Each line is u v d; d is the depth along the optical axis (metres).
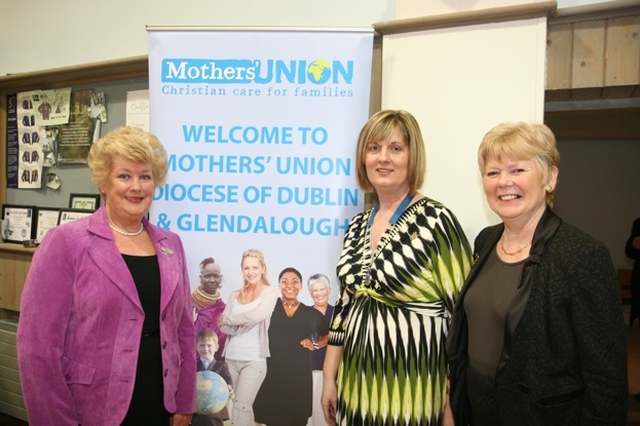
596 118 4.66
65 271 1.23
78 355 1.24
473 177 1.69
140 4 2.50
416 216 1.36
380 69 1.89
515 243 1.18
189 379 1.51
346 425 1.40
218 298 1.77
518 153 1.10
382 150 1.41
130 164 1.29
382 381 1.31
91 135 2.54
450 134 1.71
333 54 1.68
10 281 2.67
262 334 1.74
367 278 1.38
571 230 1.08
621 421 0.98
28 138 2.75
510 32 1.61
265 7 2.25
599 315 0.98
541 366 1.04
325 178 1.70
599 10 1.57
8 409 2.58
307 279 1.72
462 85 1.68
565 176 6.06
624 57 1.58
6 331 2.57
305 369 1.72
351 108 1.68
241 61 1.73
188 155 1.76
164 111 1.77
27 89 2.72
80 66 2.43
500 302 1.13
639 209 5.80
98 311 1.23
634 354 4.10
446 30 1.69
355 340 1.39
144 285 1.31
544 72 1.58
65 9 2.71
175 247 1.49
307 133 1.71
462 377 1.27
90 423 1.23
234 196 1.75
